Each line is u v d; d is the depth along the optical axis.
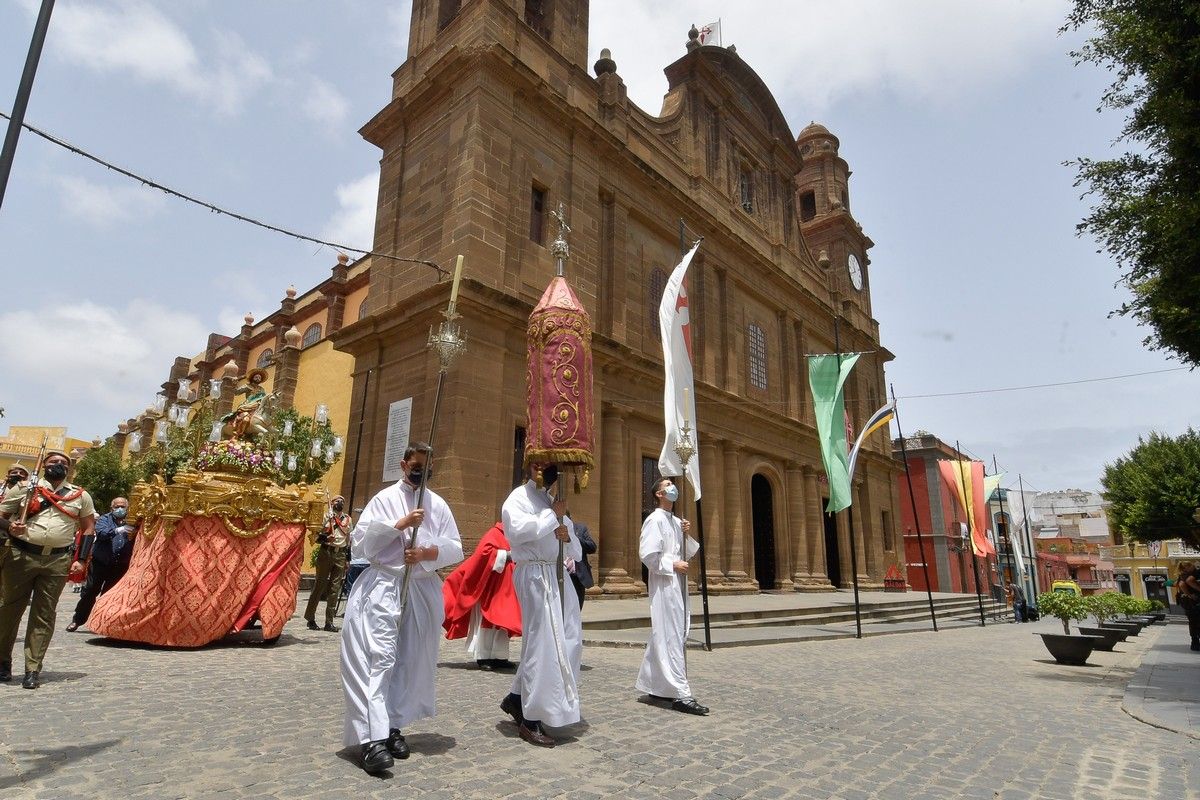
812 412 26.36
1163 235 8.14
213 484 7.97
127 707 4.81
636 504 17.30
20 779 3.30
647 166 19.31
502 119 15.52
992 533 32.94
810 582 23.69
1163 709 6.24
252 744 4.03
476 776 3.67
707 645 9.87
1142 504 32.06
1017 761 4.45
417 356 14.62
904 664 9.47
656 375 18.00
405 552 4.12
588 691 6.23
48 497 5.66
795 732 4.99
